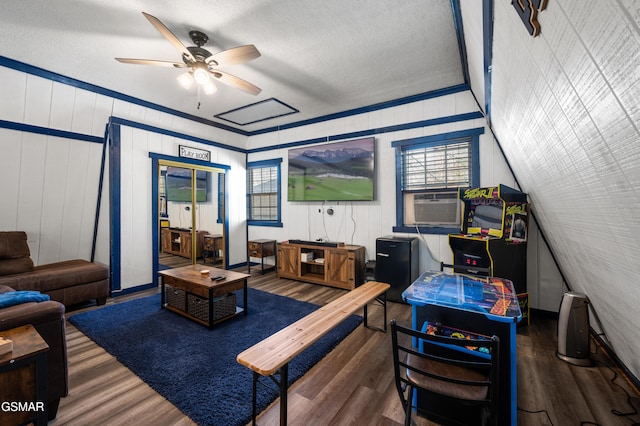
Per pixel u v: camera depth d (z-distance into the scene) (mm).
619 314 1647
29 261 3312
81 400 1875
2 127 3264
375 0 2287
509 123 2201
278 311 3445
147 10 2393
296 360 2326
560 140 1255
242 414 1740
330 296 4062
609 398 1892
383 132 4426
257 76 3551
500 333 1607
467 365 1265
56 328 1742
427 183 4090
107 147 4074
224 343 2633
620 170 857
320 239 5129
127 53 3086
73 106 3742
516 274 3006
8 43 2904
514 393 1486
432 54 3057
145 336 2760
